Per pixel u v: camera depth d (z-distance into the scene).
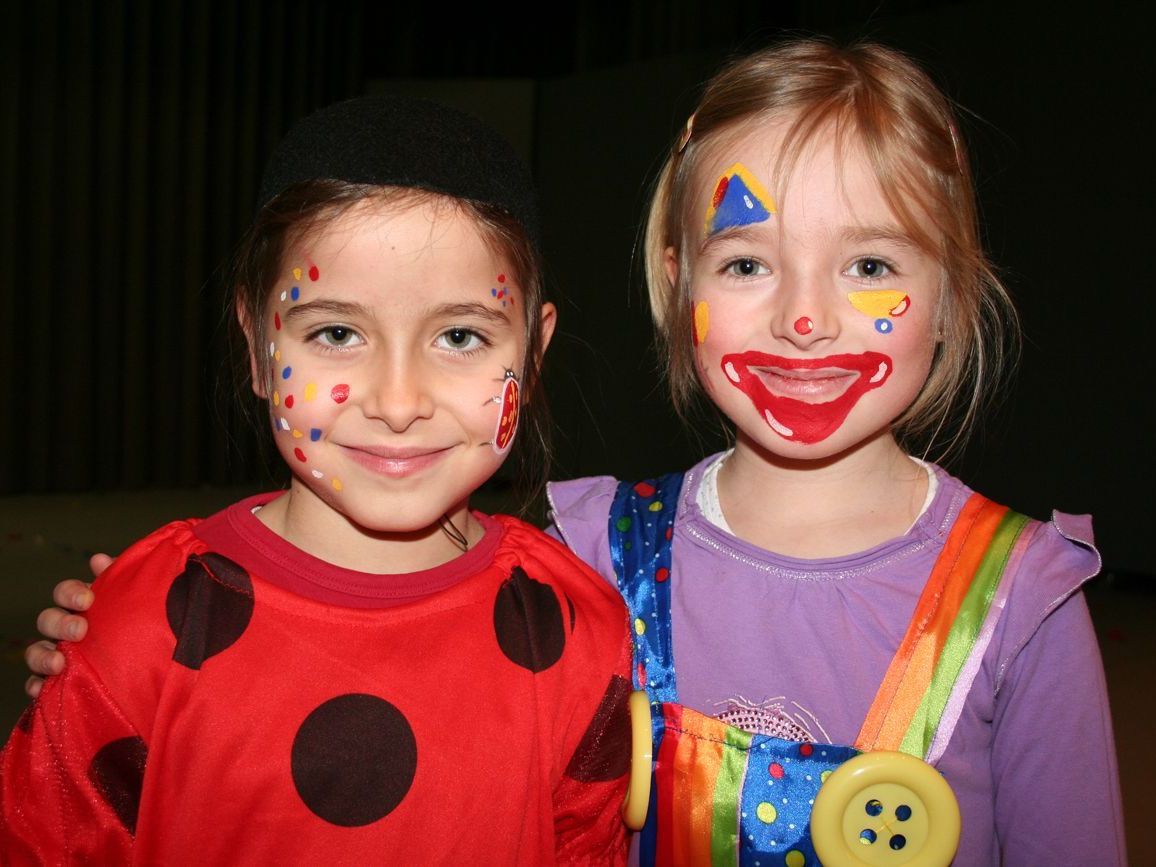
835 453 1.07
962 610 1.08
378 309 0.92
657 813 1.09
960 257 1.11
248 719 0.92
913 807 1.01
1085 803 1.04
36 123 6.32
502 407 0.97
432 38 7.84
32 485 6.57
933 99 1.11
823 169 1.03
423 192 0.92
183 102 6.80
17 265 6.34
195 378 6.95
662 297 1.25
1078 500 4.68
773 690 1.09
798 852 1.04
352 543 1.00
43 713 0.90
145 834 0.89
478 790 0.95
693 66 6.16
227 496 6.78
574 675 1.03
